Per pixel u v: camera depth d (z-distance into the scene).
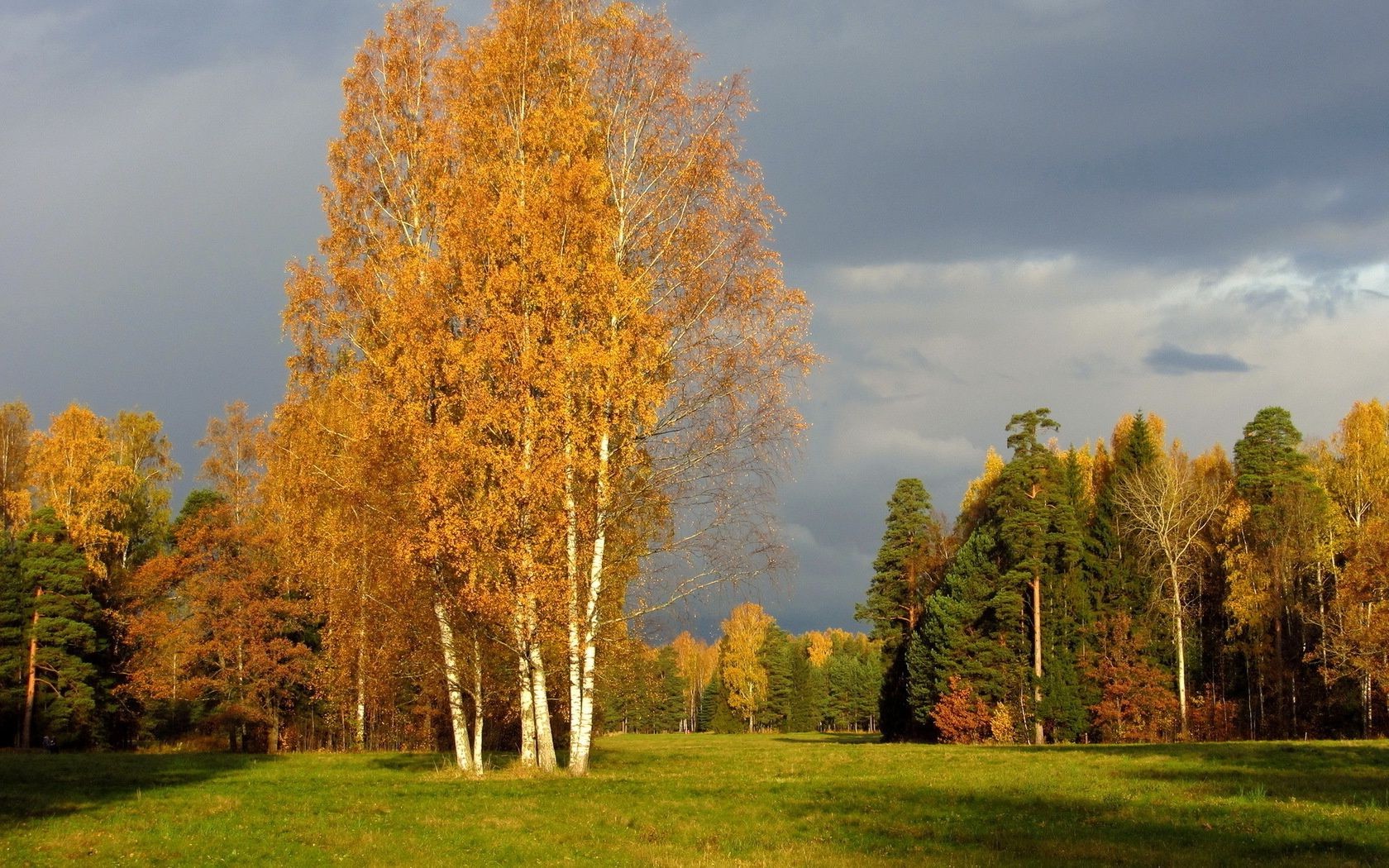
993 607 68.25
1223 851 15.38
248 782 29.67
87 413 66.12
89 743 62.03
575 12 30.11
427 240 30.33
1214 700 67.56
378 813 20.77
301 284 29.27
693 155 28.72
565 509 26.52
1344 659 56.25
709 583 27.62
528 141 28.33
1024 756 40.59
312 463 31.00
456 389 27.33
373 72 31.61
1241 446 70.44
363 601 33.03
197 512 67.50
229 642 55.19
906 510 80.69
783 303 27.75
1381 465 67.19
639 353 26.48
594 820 19.52
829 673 142.00
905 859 15.04
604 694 38.22
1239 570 66.12
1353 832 16.88
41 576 61.91
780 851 15.86
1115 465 79.06
